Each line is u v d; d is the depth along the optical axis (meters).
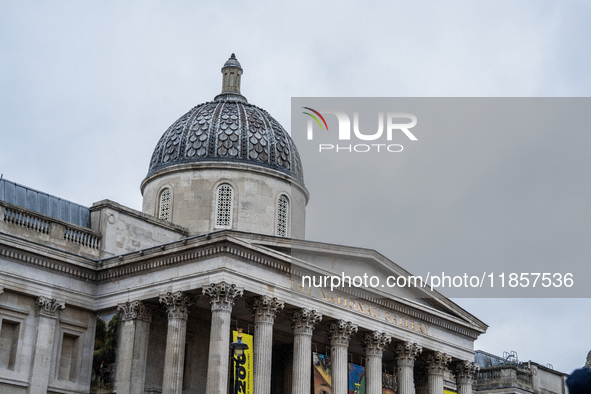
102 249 49.34
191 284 43.28
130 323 45.12
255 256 44.09
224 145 58.06
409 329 54.28
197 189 56.75
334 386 48.25
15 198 48.12
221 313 41.88
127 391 43.91
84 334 47.16
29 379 44.06
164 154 59.31
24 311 44.72
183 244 43.88
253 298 44.28
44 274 45.69
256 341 43.75
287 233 58.06
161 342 46.59
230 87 64.19
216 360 41.09
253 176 57.44
